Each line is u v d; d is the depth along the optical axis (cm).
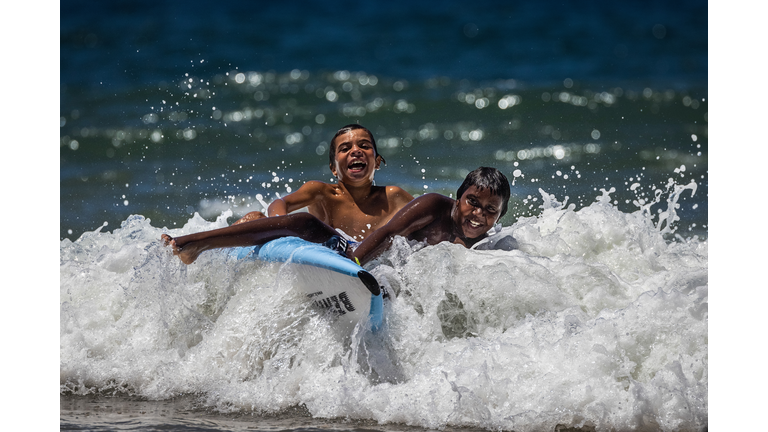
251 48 5825
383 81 4853
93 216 2344
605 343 1105
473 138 3478
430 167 2981
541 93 4375
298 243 1249
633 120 3734
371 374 1134
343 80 4859
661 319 1148
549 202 1680
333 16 7325
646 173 2767
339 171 1669
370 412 1052
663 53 5653
